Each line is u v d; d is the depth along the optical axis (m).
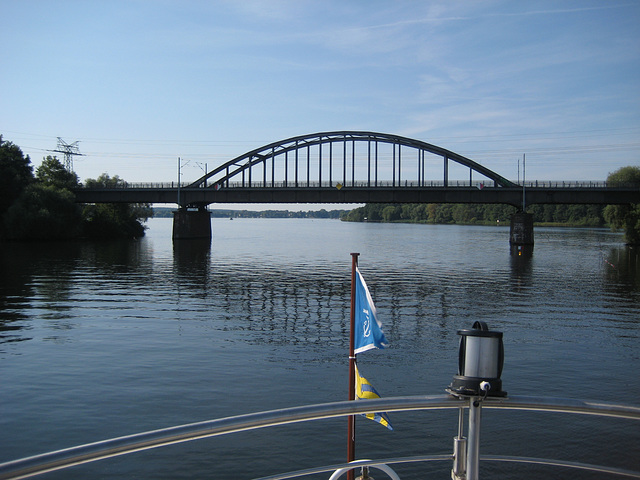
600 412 3.96
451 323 32.88
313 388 20.05
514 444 15.15
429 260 81.50
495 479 12.76
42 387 19.95
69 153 137.88
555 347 26.66
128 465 13.82
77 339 28.00
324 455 14.46
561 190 103.25
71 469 13.65
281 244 125.12
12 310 36.62
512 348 26.42
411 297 43.75
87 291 46.16
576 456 14.41
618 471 4.50
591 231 193.50
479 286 50.84
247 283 53.09
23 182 109.81
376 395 9.58
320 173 120.06
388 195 108.56
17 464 3.32
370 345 9.55
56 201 106.81
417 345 27.11
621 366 23.28
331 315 35.78
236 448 14.81
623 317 35.06
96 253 87.44
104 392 19.39
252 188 115.19
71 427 16.19
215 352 25.38
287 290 48.28
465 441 4.26
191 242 120.56
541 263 75.44
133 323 32.50
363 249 107.12
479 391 3.79
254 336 29.03
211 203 127.31
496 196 106.50
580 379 21.39
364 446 15.03
